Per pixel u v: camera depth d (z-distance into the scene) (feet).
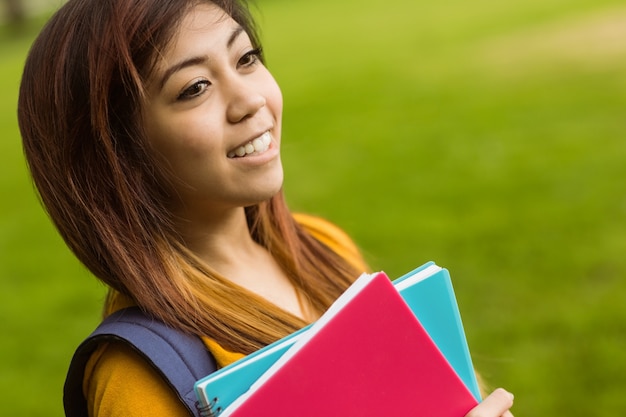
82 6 3.93
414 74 30.81
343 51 38.96
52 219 4.10
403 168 19.42
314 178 19.66
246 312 4.11
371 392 3.47
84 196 3.92
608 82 24.61
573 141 19.30
